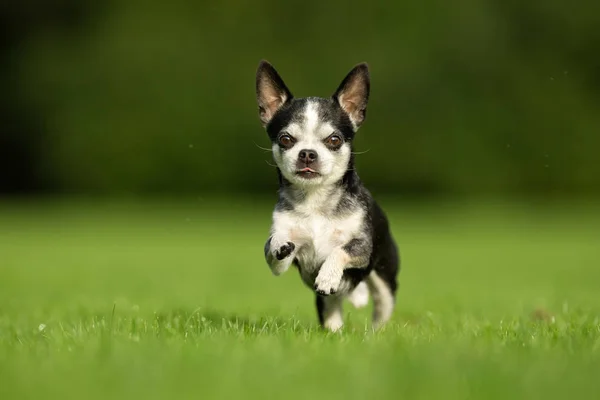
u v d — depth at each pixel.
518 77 33.06
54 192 33.84
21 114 33.09
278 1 33.44
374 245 6.84
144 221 27.53
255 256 18.05
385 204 32.44
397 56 33.00
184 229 25.22
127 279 13.44
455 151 33.00
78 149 33.06
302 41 33.41
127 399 3.71
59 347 5.06
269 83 7.29
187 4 33.66
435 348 4.78
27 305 9.31
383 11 33.38
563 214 30.00
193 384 3.93
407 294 11.23
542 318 7.57
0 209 31.03
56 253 18.36
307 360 4.48
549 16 33.03
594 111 33.16
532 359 4.49
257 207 31.92
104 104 33.03
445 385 3.87
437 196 33.41
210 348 4.85
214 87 33.00
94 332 5.71
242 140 32.94
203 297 10.40
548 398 3.67
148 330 5.86
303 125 6.82
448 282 13.20
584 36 33.03
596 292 11.17
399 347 4.81
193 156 33.03
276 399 3.70
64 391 3.83
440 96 32.97
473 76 33.09
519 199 33.28
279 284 12.87
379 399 3.69
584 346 4.91
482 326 6.61
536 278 13.80
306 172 6.52
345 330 6.06
